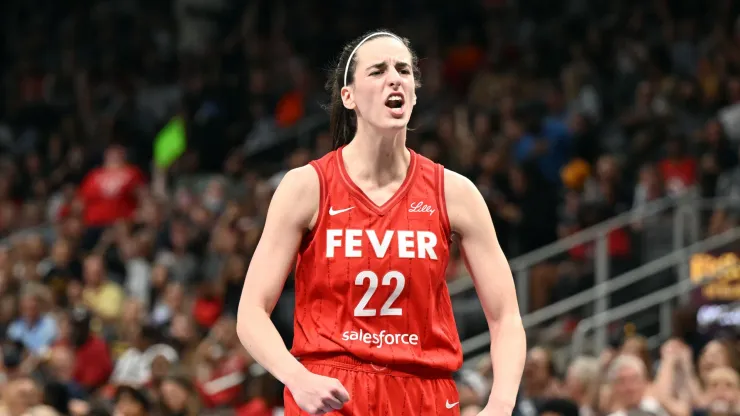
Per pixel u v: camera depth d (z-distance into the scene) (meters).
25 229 40.53
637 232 30.31
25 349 30.11
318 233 10.05
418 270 9.99
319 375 9.47
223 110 43.38
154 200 37.25
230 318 28.11
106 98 48.31
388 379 9.88
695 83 37.12
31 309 30.66
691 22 42.12
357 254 9.97
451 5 49.31
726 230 29.48
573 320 29.73
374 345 9.89
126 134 44.41
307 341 10.03
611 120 39.31
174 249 35.03
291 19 49.69
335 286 9.97
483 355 28.23
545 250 30.03
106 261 34.50
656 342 28.25
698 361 23.75
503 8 47.47
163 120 46.16
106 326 31.81
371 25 49.50
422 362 9.92
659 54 39.62
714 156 32.53
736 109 34.66
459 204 10.26
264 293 9.95
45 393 23.48
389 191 10.17
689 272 28.16
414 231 10.07
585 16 45.06
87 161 42.81
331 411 9.63
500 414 9.69
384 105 10.02
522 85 42.03
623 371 19.67
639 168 34.62
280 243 10.05
